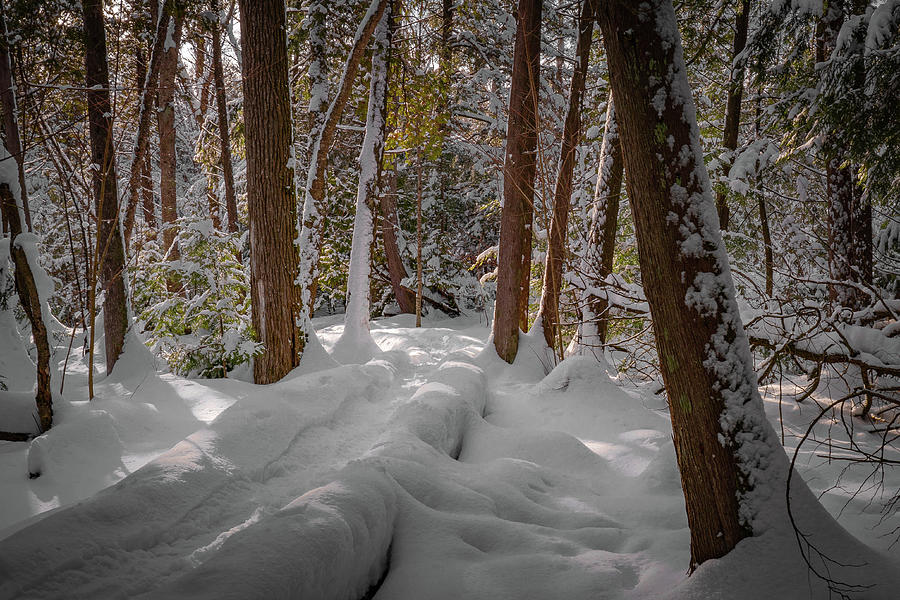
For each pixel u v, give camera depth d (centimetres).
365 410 627
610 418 636
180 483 338
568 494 413
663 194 267
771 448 266
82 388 693
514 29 1473
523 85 897
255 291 747
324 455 474
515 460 454
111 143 667
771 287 839
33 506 394
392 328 1304
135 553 276
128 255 872
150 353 738
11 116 773
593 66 1294
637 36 263
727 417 264
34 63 895
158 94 1106
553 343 918
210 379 707
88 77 736
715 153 949
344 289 1574
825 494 413
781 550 255
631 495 418
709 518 269
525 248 961
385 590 274
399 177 1800
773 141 960
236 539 241
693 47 919
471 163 1791
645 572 290
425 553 300
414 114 1254
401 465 374
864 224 705
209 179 1382
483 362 895
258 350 726
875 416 565
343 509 278
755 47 761
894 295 842
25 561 239
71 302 1423
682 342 269
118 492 311
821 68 698
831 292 734
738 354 266
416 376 868
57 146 817
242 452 414
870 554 260
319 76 1213
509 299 901
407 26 1202
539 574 282
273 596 203
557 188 899
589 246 873
